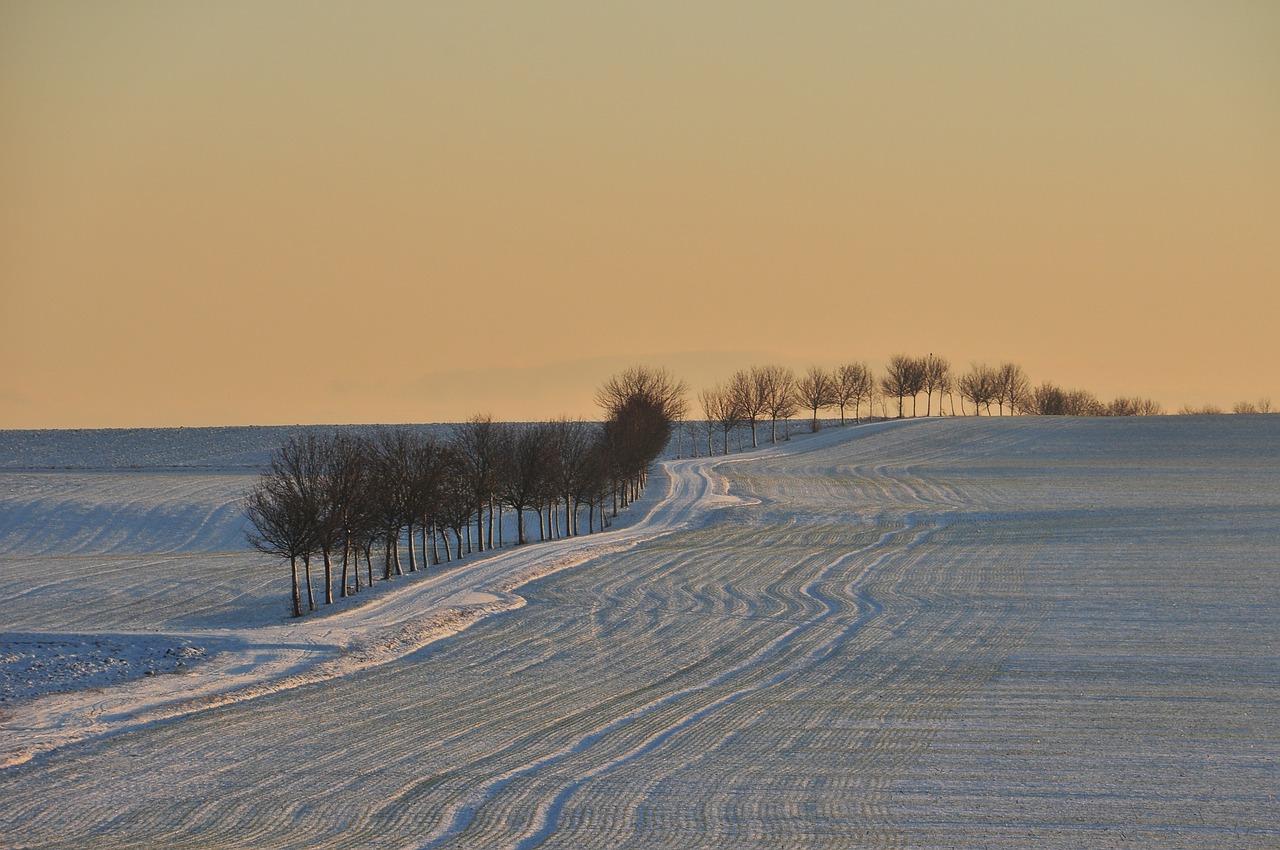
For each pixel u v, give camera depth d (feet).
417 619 237.45
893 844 106.22
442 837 108.37
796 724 154.51
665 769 132.26
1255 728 150.20
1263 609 245.24
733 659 203.21
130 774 129.70
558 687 179.93
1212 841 106.73
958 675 187.11
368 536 352.08
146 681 181.37
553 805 118.32
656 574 317.22
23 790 123.65
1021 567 319.47
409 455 407.85
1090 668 191.01
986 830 110.11
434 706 166.09
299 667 192.24
